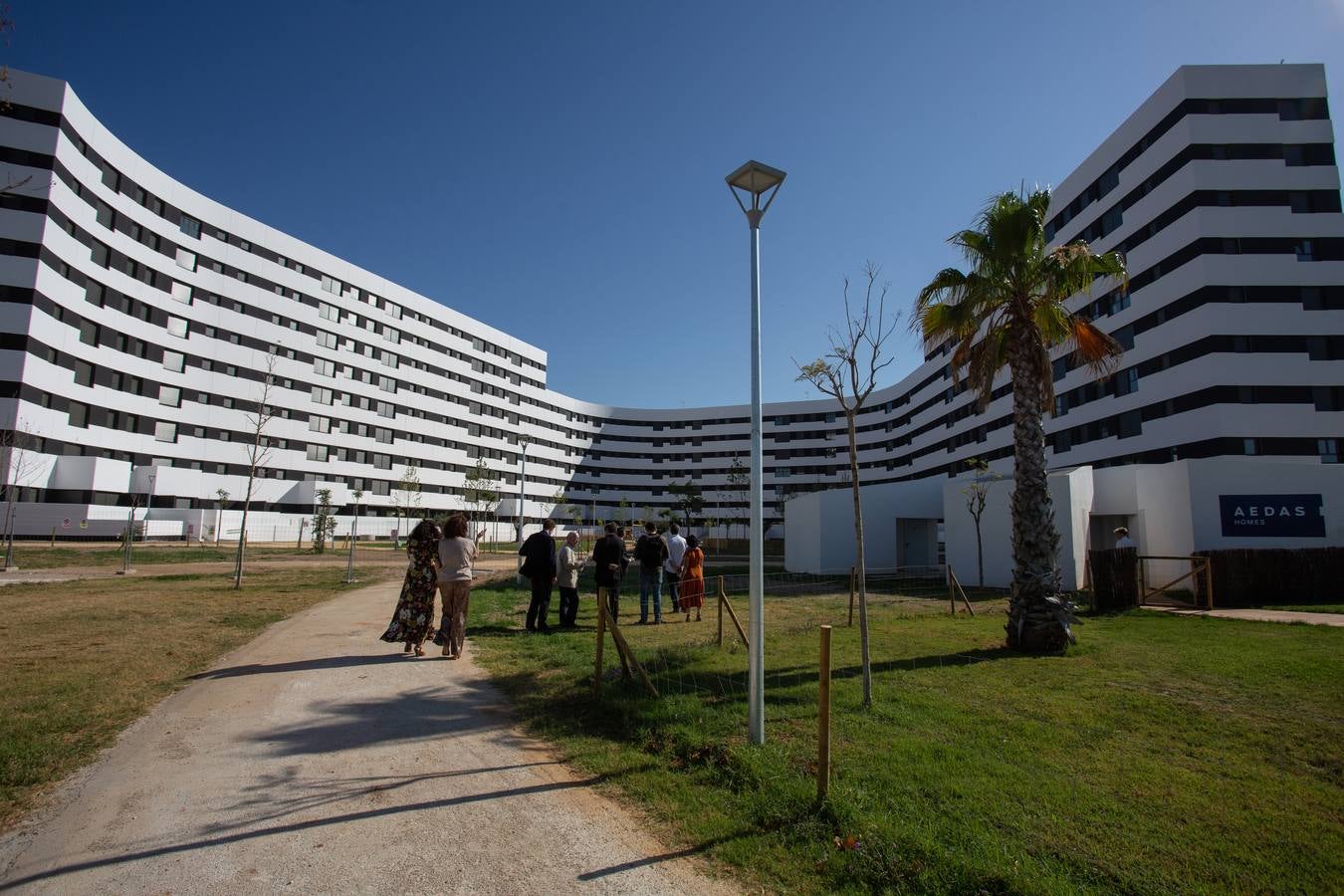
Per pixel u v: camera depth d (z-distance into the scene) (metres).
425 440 65.56
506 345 78.50
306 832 3.80
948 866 3.51
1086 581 18.28
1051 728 5.93
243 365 48.81
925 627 11.71
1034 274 10.45
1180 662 8.65
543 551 10.92
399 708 6.27
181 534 39.69
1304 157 29.20
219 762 4.82
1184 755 5.35
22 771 4.45
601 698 6.60
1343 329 27.86
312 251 54.88
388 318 61.97
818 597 16.97
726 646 9.67
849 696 6.95
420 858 3.55
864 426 84.62
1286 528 18.19
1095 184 35.47
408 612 8.55
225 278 48.00
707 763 4.95
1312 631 11.25
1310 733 5.85
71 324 36.66
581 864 3.54
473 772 4.80
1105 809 4.32
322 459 54.56
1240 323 28.00
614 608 11.74
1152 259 31.22
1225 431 27.41
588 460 95.81
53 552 28.23
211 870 3.36
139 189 42.09
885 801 4.31
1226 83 29.80
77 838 3.64
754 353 5.93
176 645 8.70
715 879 3.42
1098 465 34.31
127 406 40.72
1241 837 4.00
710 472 96.25
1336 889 3.47
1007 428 45.25
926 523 28.45
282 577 20.45
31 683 6.54
